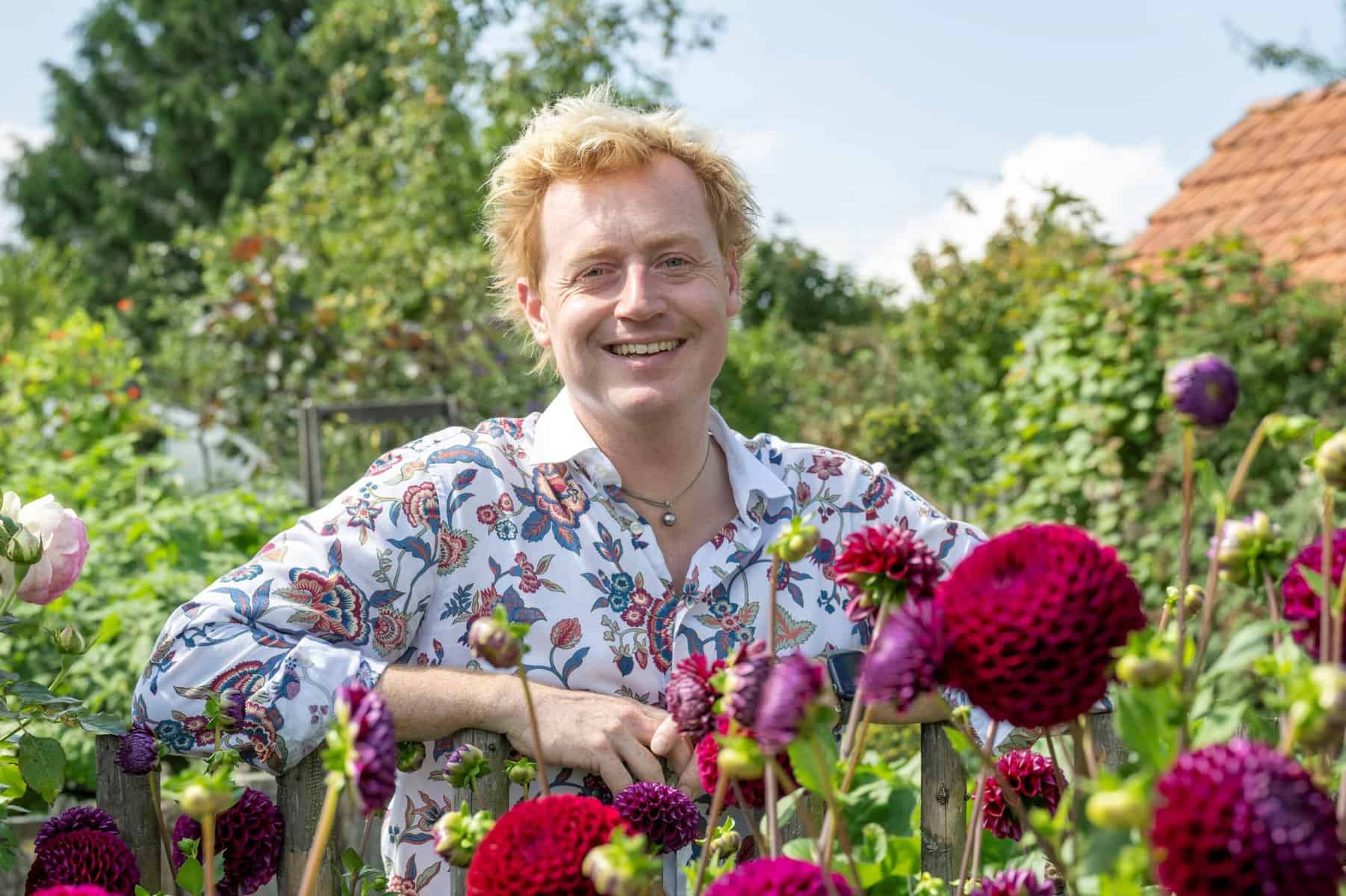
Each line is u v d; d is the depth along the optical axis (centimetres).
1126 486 529
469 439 164
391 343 839
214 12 2319
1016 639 73
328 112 1330
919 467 783
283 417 866
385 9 1235
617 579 157
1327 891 58
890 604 91
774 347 1406
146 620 382
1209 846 58
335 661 143
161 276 1512
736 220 168
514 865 84
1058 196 830
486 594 156
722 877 82
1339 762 84
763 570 163
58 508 138
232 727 141
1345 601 78
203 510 471
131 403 727
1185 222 868
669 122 161
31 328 1462
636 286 153
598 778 150
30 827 251
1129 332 535
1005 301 884
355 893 121
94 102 2395
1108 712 135
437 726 142
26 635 376
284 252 911
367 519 153
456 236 1027
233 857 121
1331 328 509
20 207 2384
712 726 102
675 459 159
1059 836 76
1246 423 498
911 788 215
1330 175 841
